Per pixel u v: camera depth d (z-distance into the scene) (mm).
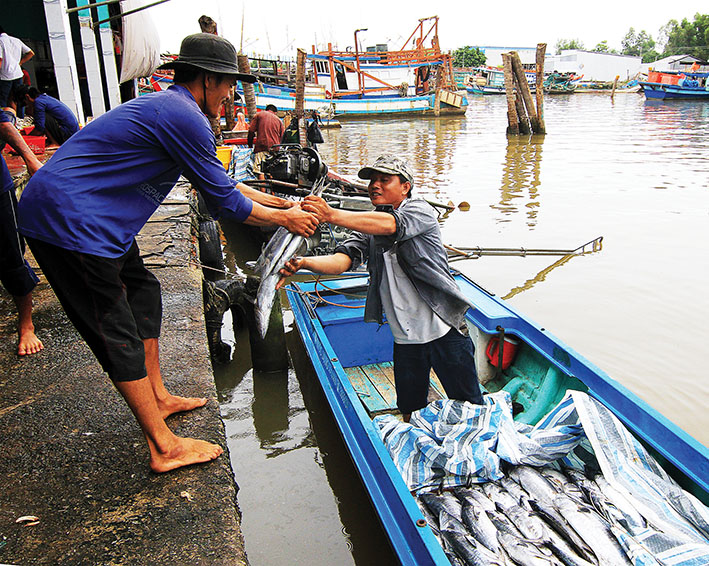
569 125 26859
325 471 4109
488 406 3184
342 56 32969
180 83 2256
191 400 2855
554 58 78125
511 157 17188
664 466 3051
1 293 4273
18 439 2580
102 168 2057
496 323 4453
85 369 3182
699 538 2486
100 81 12227
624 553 2486
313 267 3041
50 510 2182
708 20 81250
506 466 3104
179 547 2031
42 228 1998
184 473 2395
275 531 3531
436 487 3037
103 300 2080
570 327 6012
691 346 5555
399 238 2906
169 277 4711
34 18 11070
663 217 10062
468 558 2572
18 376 3107
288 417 4770
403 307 3162
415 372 3352
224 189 2211
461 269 7906
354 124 30125
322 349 4434
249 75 2340
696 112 34438
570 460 3221
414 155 18062
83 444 2559
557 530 2670
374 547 3422
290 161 7359
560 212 10594
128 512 2180
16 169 5762
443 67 33719
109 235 2068
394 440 3318
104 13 12859
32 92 5500
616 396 3396
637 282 7215
